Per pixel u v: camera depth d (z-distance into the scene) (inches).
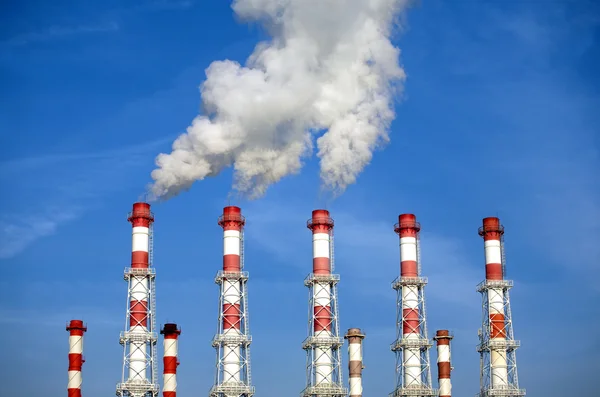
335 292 6284.5
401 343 6314.0
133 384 5994.1
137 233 6333.7
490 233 6707.7
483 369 6501.0
